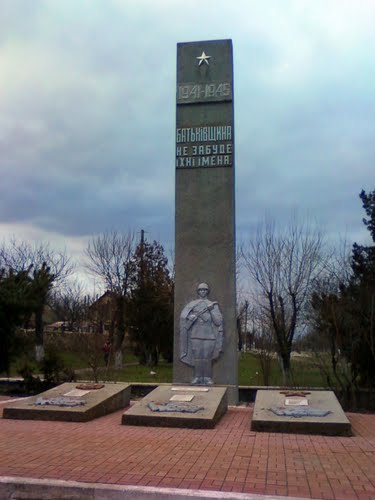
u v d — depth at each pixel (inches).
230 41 623.5
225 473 267.7
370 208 815.1
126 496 236.4
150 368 1360.7
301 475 266.2
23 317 724.7
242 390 601.6
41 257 1829.5
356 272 693.3
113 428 396.8
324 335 636.1
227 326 575.8
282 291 937.5
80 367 1077.1
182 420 400.8
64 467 276.5
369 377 578.9
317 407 414.9
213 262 589.3
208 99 616.4
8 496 246.5
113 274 1517.0
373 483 254.1
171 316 1507.1
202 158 607.8
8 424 413.1
